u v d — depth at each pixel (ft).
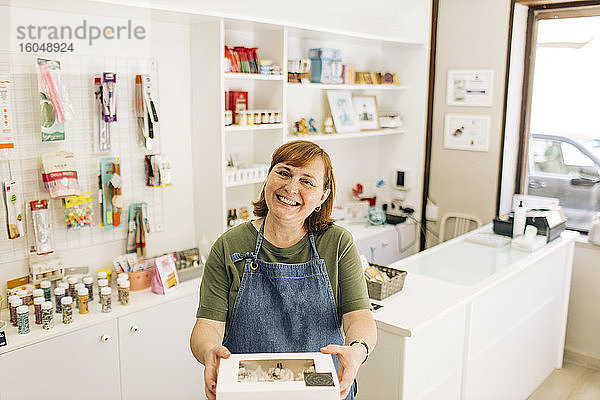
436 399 8.42
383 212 14.64
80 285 8.76
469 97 14.30
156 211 10.89
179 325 9.71
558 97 13.92
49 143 9.16
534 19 13.92
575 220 14.15
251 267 5.38
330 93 14.16
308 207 5.13
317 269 5.40
